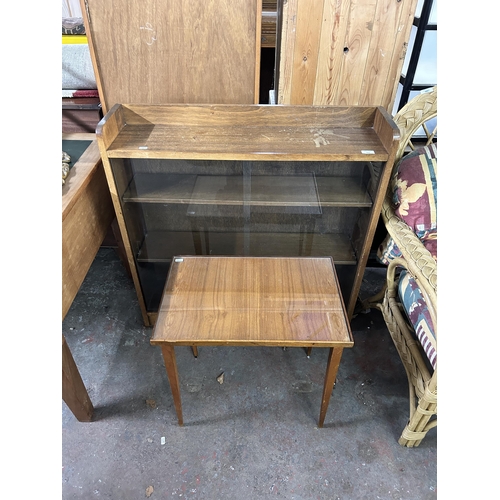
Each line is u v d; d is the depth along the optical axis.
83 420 1.29
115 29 1.19
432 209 1.24
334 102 1.33
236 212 1.56
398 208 1.29
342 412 1.33
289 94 1.31
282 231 1.65
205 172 1.47
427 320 1.13
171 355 1.08
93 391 1.40
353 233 1.54
